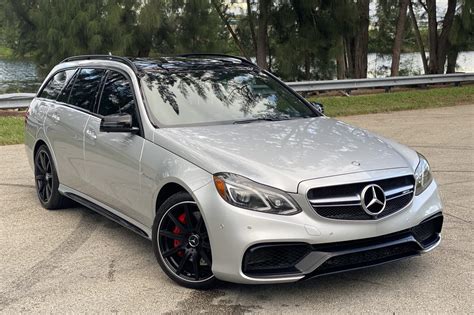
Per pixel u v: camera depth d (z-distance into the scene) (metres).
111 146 5.18
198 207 4.11
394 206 4.20
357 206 4.00
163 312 4.01
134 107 5.13
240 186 3.96
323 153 4.39
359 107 16.55
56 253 5.20
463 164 8.94
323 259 3.89
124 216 5.22
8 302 4.19
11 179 8.07
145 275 4.67
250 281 3.91
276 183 3.96
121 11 19.52
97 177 5.48
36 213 6.48
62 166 6.19
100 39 19.39
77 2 19.89
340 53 21.08
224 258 3.97
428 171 4.68
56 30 20.19
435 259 4.95
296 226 3.86
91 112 5.78
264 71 6.21
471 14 24.06
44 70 23.03
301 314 3.96
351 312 3.97
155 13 18.83
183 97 5.29
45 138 6.45
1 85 23.50
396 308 4.03
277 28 21.14
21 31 23.64
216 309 4.04
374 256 4.11
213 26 21.19
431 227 4.58
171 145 4.55
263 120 5.25
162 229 4.48
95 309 4.07
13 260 5.03
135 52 20.33
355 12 20.30
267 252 3.94
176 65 5.79
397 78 20.62
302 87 17.94
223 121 5.12
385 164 4.33
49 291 4.38
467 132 12.27
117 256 5.12
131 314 3.98
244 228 3.88
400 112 16.22
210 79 5.67
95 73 6.05
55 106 6.45
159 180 4.51
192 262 4.33
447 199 6.86
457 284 4.43
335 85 18.86
